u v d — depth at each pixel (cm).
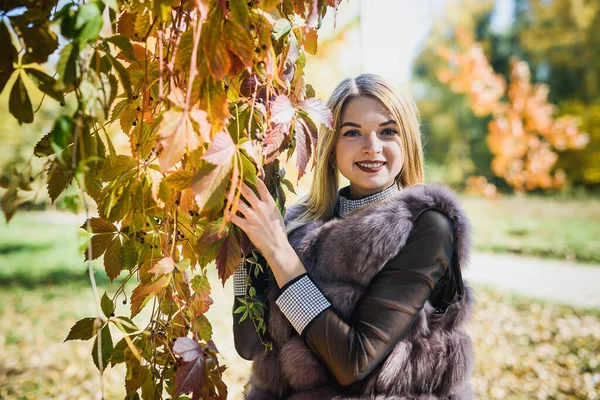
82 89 81
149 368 110
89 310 682
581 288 752
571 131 1384
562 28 1880
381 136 150
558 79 1911
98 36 85
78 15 77
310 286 126
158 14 85
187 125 84
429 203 132
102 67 85
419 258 126
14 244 1170
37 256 1033
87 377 450
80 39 79
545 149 1392
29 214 1591
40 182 88
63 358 500
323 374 130
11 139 760
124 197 103
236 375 441
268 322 139
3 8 85
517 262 940
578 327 576
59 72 79
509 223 1292
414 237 128
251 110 96
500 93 1344
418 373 126
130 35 108
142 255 108
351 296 128
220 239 107
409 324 124
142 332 111
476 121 1962
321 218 160
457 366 128
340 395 126
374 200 154
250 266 141
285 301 125
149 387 110
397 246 126
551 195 1717
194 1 80
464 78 1316
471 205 1577
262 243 123
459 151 1970
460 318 133
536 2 1923
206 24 86
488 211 1478
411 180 159
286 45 104
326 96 469
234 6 86
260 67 99
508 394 416
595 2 1806
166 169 80
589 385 429
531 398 409
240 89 105
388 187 156
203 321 112
